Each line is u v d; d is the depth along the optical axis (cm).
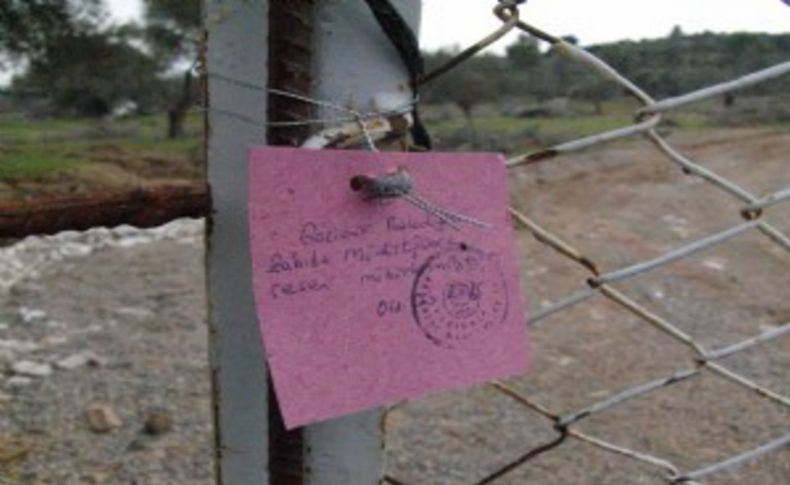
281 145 90
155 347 464
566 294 615
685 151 1838
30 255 690
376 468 98
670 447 356
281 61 88
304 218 85
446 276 92
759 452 146
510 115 2316
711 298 619
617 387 429
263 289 84
